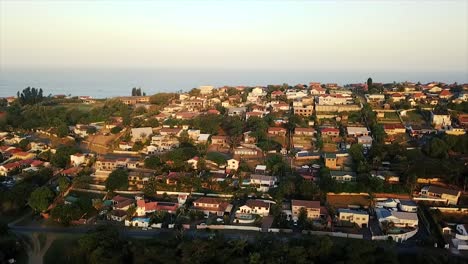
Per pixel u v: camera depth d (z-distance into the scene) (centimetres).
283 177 17088
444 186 15800
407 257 11550
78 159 19212
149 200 15438
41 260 11812
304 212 13588
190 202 15200
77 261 11631
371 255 11038
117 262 11181
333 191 15538
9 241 11950
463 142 18450
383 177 16325
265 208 14225
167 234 13062
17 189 14938
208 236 12731
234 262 10888
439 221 13262
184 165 17950
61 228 13662
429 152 18350
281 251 11288
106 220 14138
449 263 10738
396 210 13912
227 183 16350
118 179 16050
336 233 12781
